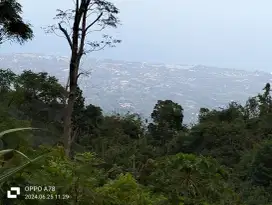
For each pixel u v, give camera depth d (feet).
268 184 46.32
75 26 68.80
